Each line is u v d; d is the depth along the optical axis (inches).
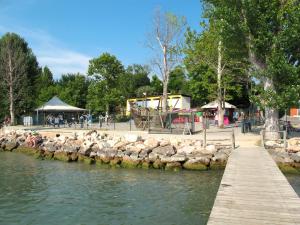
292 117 2930.6
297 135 1336.1
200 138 1176.2
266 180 565.9
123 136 1181.7
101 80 2901.1
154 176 886.4
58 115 2591.0
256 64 1127.6
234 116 2452.0
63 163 1121.4
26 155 1334.9
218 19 1143.0
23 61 2596.0
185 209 615.5
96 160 1099.3
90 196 712.4
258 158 780.0
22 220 580.7
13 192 756.6
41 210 630.5
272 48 1061.8
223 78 1768.0
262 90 1071.6
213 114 2321.6
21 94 2517.2
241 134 1368.1
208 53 1691.7
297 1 1097.4
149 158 997.8
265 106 1059.3
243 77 1862.7
